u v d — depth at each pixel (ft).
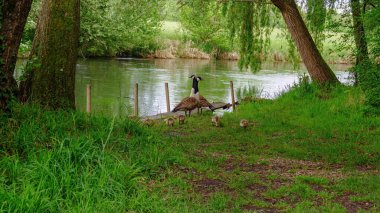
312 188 25.20
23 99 34.78
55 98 34.86
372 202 22.94
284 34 74.84
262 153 34.37
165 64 139.95
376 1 36.99
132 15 83.92
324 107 52.95
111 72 111.75
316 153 34.45
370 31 34.58
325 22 59.93
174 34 173.78
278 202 22.48
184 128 44.83
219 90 89.40
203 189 23.73
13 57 26.66
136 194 21.04
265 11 70.95
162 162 26.32
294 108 55.72
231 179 25.76
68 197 18.79
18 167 20.12
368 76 34.45
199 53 168.04
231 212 20.53
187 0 72.18
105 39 136.77
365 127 44.32
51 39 35.17
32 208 17.11
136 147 28.09
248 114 53.52
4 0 26.07
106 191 20.04
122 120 32.24
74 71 36.06
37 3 85.92
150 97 79.05
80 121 29.55
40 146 23.59
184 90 88.28
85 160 22.43
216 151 34.17
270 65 151.94
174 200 21.01
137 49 159.94
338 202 22.86
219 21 114.52
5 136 23.45
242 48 72.74
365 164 31.68
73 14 35.73
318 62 64.23
